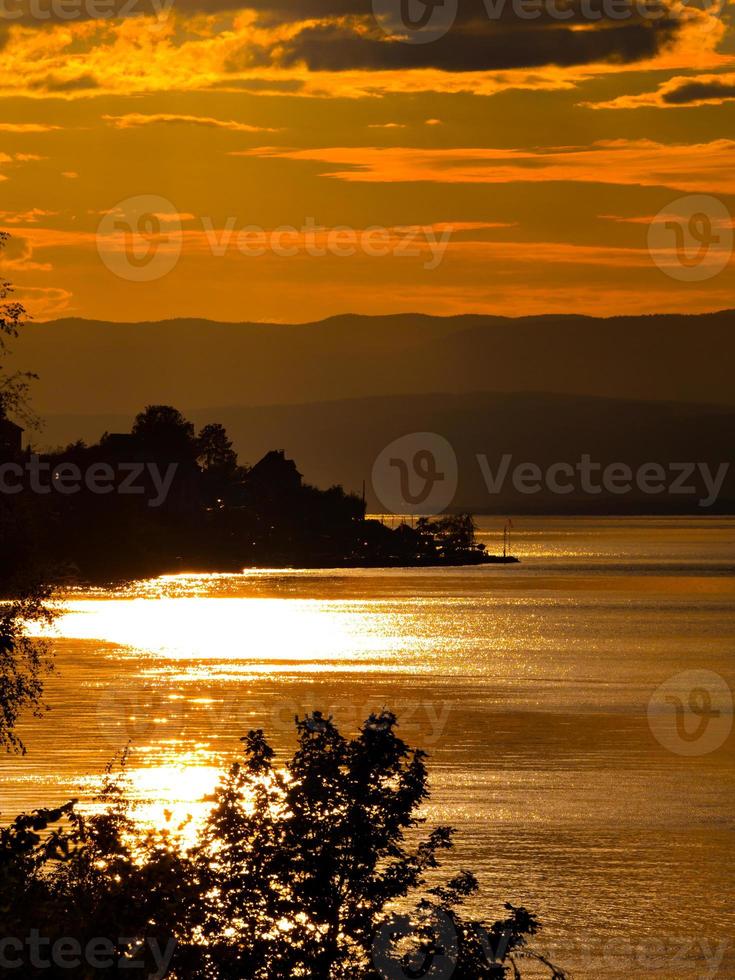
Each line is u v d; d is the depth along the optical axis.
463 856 139.25
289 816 64.12
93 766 177.12
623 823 155.50
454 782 179.38
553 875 133.75
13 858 57.22
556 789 174.88
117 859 59.62
